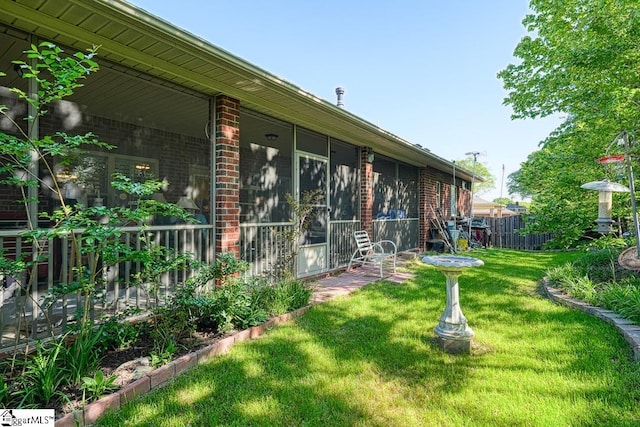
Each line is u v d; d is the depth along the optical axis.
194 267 3.40
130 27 2.85
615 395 2.40
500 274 6.91
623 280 4.97
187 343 3.10
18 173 2.86
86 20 2.75
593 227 5.74
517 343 3.34
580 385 2.55
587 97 5.42
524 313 4.27
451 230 10.83
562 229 5.73
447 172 12.27
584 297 4.57
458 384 2.61
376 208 8.58
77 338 2.55
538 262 8.67
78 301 2.89
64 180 4.74
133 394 2.35
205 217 4.63
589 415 2.20
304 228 5.49
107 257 2.71
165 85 3.96
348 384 2.61
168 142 5.81
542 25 5.96
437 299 4.88
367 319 4.02
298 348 3.21
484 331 3.66
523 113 6.56
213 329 3.47
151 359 2.73
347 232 7.26
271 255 5.25
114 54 3.19
